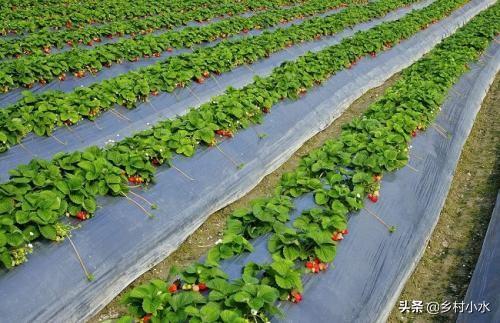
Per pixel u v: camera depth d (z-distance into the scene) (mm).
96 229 7430
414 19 21266
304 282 6484
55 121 10211
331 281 6668
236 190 9703
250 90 11711
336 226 7109
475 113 14188
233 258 6688
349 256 7176
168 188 8719
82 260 6969
